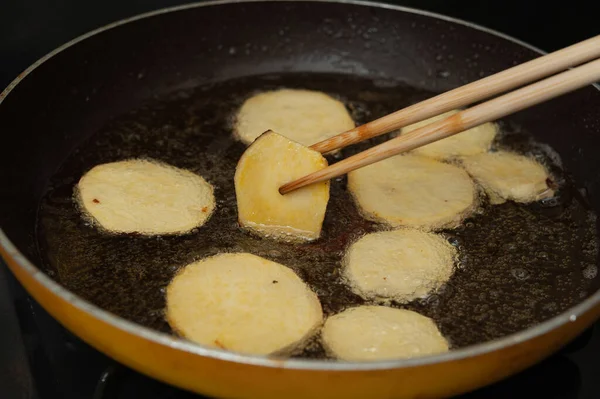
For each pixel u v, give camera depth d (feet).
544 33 1.75
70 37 1.67
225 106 1.54
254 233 1.29
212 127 1.49
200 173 1.40
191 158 1.42
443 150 1.45
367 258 1.25
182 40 1.57
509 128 1.51
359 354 1.12
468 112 1.16
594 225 1.34
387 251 1.25
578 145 1.44
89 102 1.48
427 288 1.22
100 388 1.16
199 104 1.55
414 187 1.36
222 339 1.13
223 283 1.20
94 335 1.05
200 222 1.30
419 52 1.61
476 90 1.20
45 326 1.24
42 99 1.40
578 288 1.24
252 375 1.00
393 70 1.63
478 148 1.46
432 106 1.22
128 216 1.30
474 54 1.58
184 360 1.00
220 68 1.61
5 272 1.31
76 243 1.27
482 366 1.01
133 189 1.34
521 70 1.18
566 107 1.46
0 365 1.19
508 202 1.36
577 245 1.30
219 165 1.41
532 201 1.37
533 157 1.45
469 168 1.42
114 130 1.48
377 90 1.60
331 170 1.21
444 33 1.58
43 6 1.63
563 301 1.23
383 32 1.61
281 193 1.26
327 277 1.23
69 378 1.18
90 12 1.67
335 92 1.59
